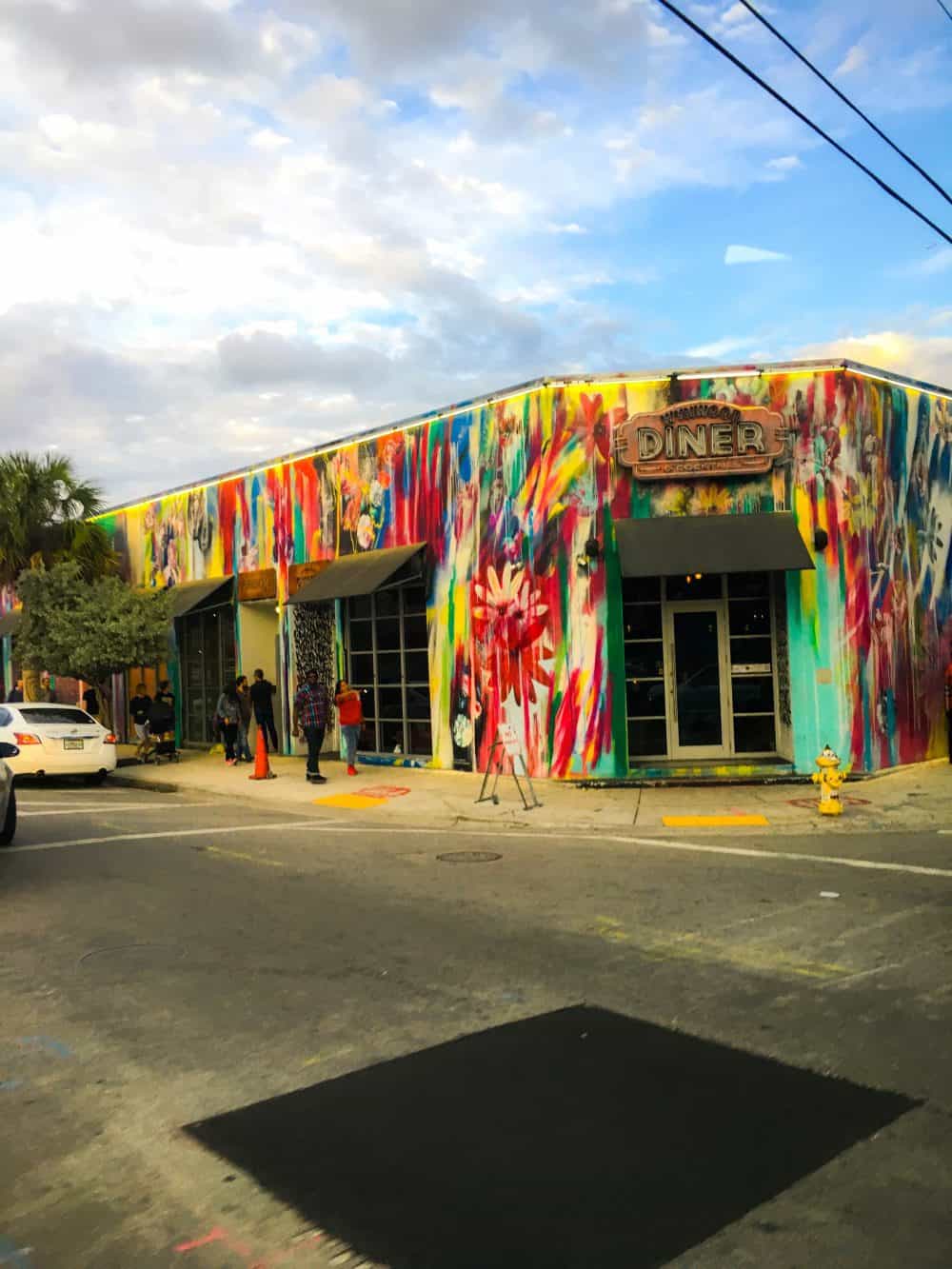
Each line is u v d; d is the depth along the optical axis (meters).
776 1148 3.81
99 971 6.21
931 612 16.25
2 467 23.59
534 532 15.39
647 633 15.66
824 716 14.67
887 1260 3.10
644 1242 3.21
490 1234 3.27
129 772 19.27
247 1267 3.13
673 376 14.91
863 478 14.95
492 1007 5.45
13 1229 3.37
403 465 17.45
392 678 18.11
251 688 18.70
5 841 10.85
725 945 6.60
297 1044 4.95
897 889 8.19
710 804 13.20
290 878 9.05
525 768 14.56
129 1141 3.97
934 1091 4.30
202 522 22.70
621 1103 4.22
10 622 27.66
